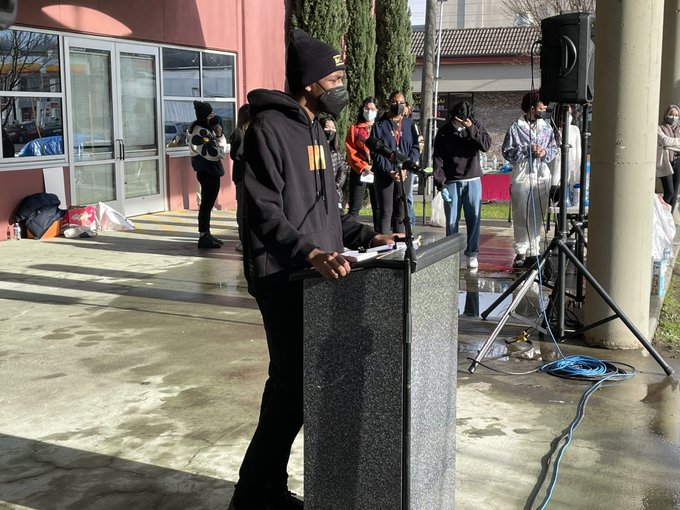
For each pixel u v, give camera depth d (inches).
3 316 250.8
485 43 1139.9
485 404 175.6
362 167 373.4
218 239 409.7
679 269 346.0
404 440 97.3
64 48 425.1
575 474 141.2
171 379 190.1
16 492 132.3
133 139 489.4
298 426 113.1
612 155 205.8
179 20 510.6
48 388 183.9
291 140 109.5
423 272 98.4
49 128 421.4
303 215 110.1
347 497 101.5
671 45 501.4
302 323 109.4
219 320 245.8
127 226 442.6
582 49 213.0
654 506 130.0
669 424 164.7
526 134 316.5
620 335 214.8
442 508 110.3
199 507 127.2
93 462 143.9
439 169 330.0
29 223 400.2
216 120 378.6
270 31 607.5
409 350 95.4
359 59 592.1
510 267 342.6
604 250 211.6
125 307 262.7
